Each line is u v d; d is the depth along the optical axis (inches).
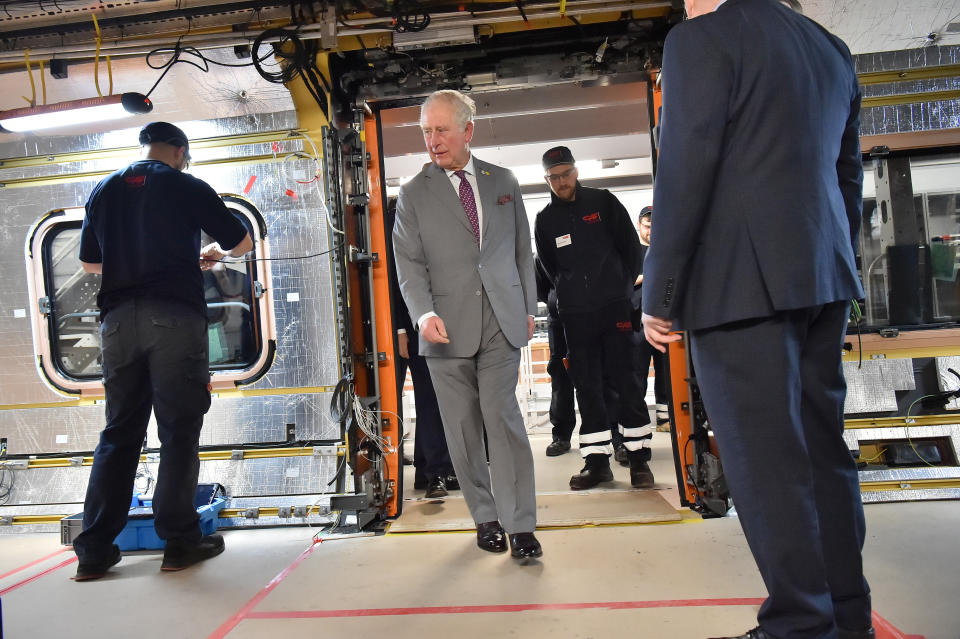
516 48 139.6
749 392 62.6
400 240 113.8
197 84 137.9
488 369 109.9
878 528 113.6
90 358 153.7
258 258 145.7
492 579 99.6
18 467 150.3
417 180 114.8
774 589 61.7
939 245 141.7
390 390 141.3
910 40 131.0
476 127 217.0
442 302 111.2
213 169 146.4
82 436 150.6
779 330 62.1
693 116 61.2
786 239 60.8
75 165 152.2
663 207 63.1
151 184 117.2
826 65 65.2
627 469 177.9
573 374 156.6
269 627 86.4
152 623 90.4
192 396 115.3
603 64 137.9
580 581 96.4
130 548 128.9
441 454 158.6
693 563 101.4
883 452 137.7
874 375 136.3
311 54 130.3
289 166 144.6
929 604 81.1
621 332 152.5
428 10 125.8
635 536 117.1
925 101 137.1
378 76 141.0
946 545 102.7
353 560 113.5
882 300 141.3
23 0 121.8
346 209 137.3
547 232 157.6
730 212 62.9
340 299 134.5
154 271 113.8
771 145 61.5
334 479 137.4
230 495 141.9
